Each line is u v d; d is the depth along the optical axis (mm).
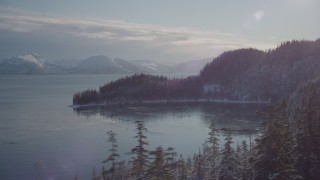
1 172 146625
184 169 85062
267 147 51125
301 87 143375
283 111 54500
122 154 171125
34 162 161125
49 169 150000
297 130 61688
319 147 58531
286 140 51812
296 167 57125
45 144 198375
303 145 58469
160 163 43219
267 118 54094
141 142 46500
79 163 158750
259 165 51031
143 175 44031
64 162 160875
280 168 49406
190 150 180500
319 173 56500
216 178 72250
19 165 157000
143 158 45594
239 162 71750
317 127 59625
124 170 79812
